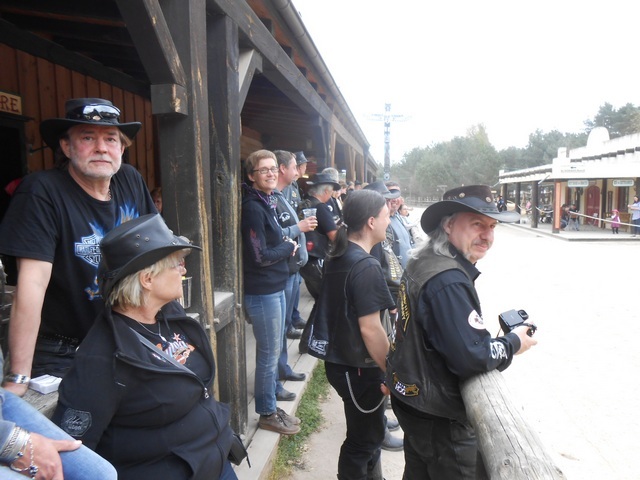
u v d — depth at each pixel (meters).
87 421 1.40
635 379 4.91
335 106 8.46
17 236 1.69
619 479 3.31
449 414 1.94
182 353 1.71
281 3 4.01
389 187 5.79
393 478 3.23
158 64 2.28
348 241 2.58
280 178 3.78
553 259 14.11
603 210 26.77
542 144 69.25
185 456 1.56
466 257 2.04
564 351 5.74
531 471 1.25
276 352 3.31
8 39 3.93
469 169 68.06
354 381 2.54
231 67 3.03
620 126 67.31
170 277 1.61
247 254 3.16
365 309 2.39
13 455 1.20
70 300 1.86
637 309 7.79
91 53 4.99
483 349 1.78
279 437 3.31
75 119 1.77
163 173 2.56
